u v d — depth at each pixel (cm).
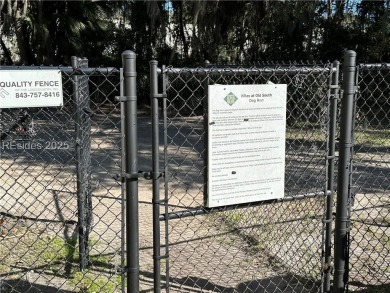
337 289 303
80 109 344
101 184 622
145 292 321
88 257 370
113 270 356
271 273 358
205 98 261
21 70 230
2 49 1997
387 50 1634
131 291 255
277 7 1652
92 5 1853
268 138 271
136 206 249
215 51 1814
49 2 1784
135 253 253
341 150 292
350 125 289
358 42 1647
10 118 457
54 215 487
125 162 246
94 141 897
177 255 391
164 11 1909
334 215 323
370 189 629
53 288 328
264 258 386
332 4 1698
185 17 1953
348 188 296
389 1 1537
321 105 344
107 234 435
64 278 345
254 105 264
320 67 294
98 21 1878
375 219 489
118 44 1988
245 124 263
